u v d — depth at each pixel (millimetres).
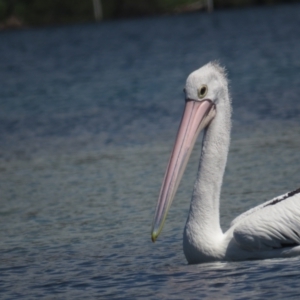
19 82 41969
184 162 8953
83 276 9297
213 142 9141
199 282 8414
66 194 14836
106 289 8617
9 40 83312
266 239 8828
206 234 9039
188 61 45500
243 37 61531
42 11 103312
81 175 16594
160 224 8758
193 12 105000
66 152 19766
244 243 8859
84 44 70125
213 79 9164
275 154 16719
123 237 11266
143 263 9688
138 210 12938
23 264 10164
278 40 54844
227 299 7824
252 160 16312
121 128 22844
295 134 19031
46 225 12531
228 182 14508
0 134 24141
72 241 11297
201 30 74875
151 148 19047
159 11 106750
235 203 12859
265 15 87875
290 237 8836
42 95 34562
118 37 75125
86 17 103938
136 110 26406
